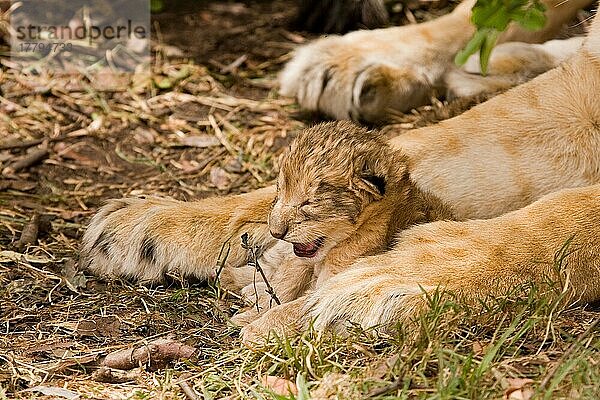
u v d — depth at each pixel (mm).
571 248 8055
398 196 8125
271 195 9320
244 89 13781
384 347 7578
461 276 7848
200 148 12367
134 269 9102
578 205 8289
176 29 15359
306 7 15391
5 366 7707
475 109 9523
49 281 9188
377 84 12023
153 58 14438
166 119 13000
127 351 7820
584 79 9219
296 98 12742
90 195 11242
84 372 7719
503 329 7652
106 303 8773
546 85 9406
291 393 6867
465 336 7590
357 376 7148
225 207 9305
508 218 8305
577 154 9156
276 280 8484
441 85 12367
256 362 7594
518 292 7836
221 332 8258
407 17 15422
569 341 7520
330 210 7766
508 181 9164
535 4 9570
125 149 12320
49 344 8094
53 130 12672
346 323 7645
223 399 7176
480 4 9531
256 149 12289
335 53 12273
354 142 7879
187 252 9055
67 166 11867
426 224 8219
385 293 7602
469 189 9156
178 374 7629
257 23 15648
